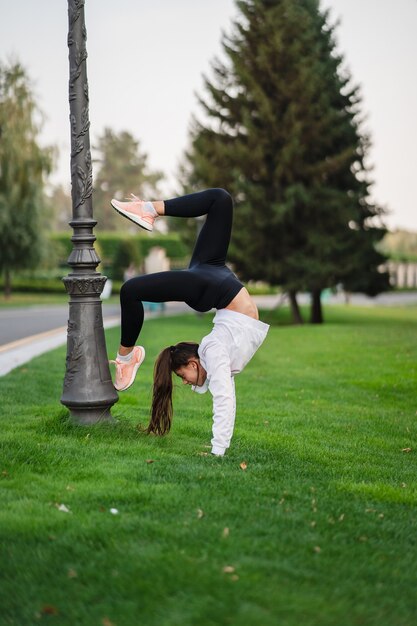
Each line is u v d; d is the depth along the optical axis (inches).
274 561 124.3
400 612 110.0
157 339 661.9
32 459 185.2
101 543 131.0
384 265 1060.5
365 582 119.8
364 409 326.6
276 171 934.4
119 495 157.1
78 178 227.3
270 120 934.4
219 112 994.7
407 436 271.4
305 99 926.4
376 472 204.4
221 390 193.9
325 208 926.4
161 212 201.2
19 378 369.1
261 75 956.0
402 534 145.5
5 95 1053.2
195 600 109.3
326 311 1257.4
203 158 987.3
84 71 226.5
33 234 1418.6
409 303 1840.6
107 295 1755.7
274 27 930.1
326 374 436.1
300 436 255.6
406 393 375.9
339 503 163.0
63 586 115.2
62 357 487.2
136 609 107.3
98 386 228.1
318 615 106.7
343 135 955.3
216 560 123.3
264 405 325.4
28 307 1318.9
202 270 199.0
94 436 218.1
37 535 133.3
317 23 954.7
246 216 932.0
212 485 168.7
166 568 119.2
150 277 198.7
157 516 145.4
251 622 103.7
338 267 937.5
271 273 946.7
